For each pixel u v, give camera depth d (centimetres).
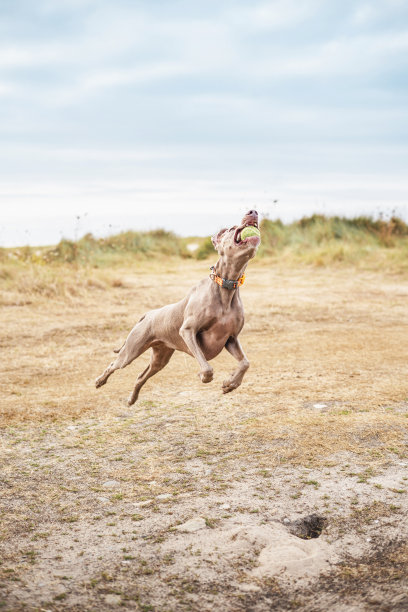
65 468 591
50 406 792
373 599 375
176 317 572
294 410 740
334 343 1129
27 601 372
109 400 816
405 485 523
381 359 995
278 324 1321
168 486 544
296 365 973
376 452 596
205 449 625
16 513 497
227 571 408
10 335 1212
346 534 450
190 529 461
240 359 561
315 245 2591
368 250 2420
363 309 1470
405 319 1352
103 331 1265
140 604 373
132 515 491
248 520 472
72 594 382
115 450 635
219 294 538
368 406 746
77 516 491
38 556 429
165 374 944
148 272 2212
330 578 399
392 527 455
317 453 599
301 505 495
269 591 387
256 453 607
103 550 437
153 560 422
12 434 691
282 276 2066
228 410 752
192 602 376
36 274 1775
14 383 905
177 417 734
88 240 2644
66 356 1070
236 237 513
